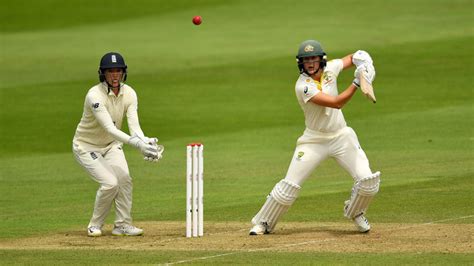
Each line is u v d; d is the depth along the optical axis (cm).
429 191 4950
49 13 15112
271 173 5891
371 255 3312
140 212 4700
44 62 11350
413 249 3422
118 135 3828
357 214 3825
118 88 3931
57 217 4638
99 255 3422
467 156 6156
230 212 4575
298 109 8481
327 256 3306
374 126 7475
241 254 3378
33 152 7069
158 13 14675
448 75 9594
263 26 13000
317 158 3816
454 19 12694
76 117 8394
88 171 3975
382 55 10650
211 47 11750
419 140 6838
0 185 5709
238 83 9625
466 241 3575
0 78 10369
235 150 6812
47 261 3322
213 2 15100
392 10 13612
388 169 5781
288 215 4428
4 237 4031
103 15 14838
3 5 15625
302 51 3747
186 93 9225
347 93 3672
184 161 6438
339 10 13800
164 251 3481
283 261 3228
